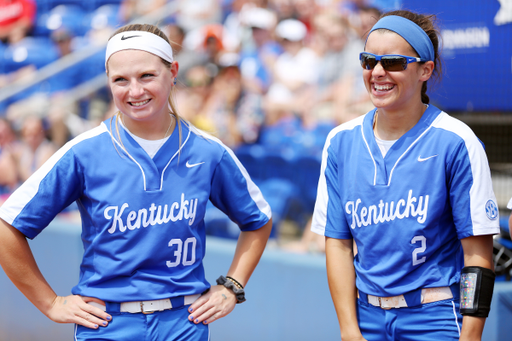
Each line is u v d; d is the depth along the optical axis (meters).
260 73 14.44
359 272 5.11
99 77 17.00
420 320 4.80
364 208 4.97
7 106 18.09
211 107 14.86
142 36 4.77
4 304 11.53
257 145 14.08
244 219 5.46
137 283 4.83
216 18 15.56
